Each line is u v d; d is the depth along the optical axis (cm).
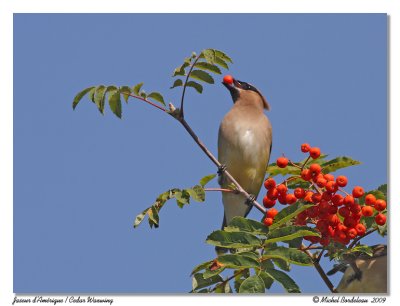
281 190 935
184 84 982
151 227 920
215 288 890
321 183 880
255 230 811
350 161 959
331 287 907
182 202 908
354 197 895
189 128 1012
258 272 774
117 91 947
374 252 939
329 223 872
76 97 938
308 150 945
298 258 777
